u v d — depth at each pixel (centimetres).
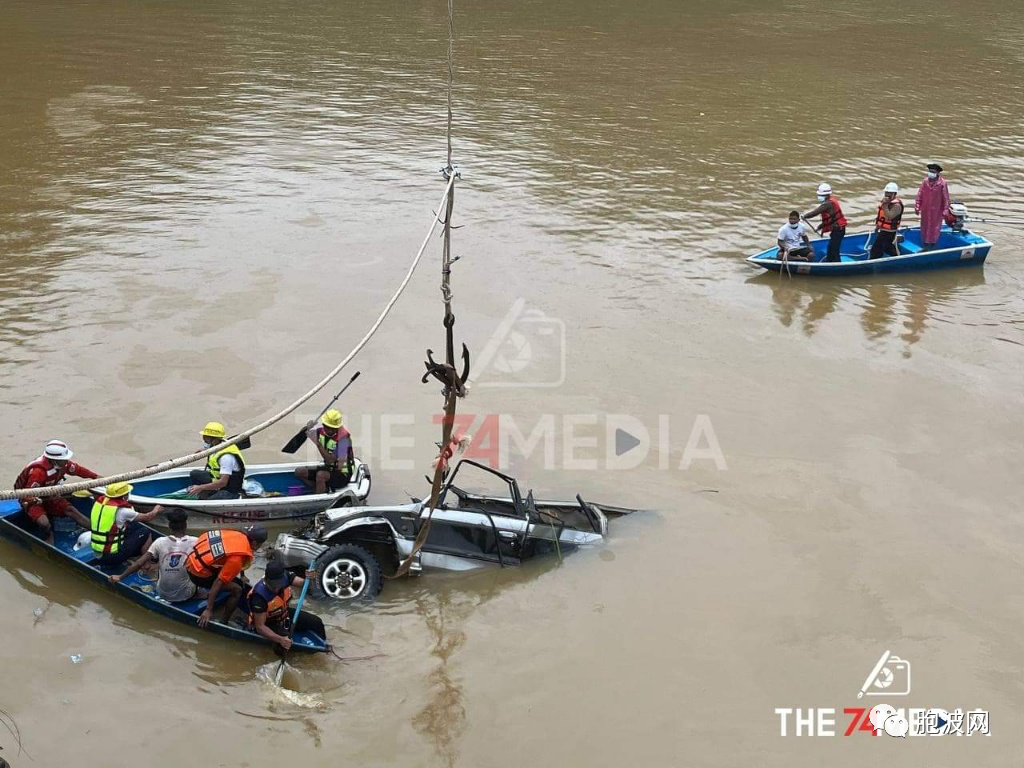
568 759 714
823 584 905
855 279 1628
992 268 1688
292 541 861
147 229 1692
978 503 1032
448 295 781
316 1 3859
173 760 700
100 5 3569
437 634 834
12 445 1052
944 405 1232
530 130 2345
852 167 2158
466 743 725
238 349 1300
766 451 1120
